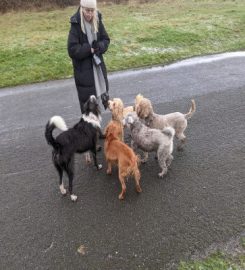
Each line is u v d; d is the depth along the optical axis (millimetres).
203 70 4262
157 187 2230
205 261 1681
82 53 2404
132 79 4098
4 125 3199
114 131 2277
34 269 1719
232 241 1787
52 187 2311
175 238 1828
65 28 6141
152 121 2480
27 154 2703
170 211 2020
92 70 2533
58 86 4027
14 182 2381
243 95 3492
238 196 2105
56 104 3561
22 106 3578
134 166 2076
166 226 1912
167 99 3506
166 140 2211
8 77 4293
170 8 7547
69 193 2227
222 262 1666
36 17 7082
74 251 1803
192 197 2121
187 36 5367
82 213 2057
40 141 2877
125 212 2037
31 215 2070
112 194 2199
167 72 4262
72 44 2389
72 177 2145
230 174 2311
